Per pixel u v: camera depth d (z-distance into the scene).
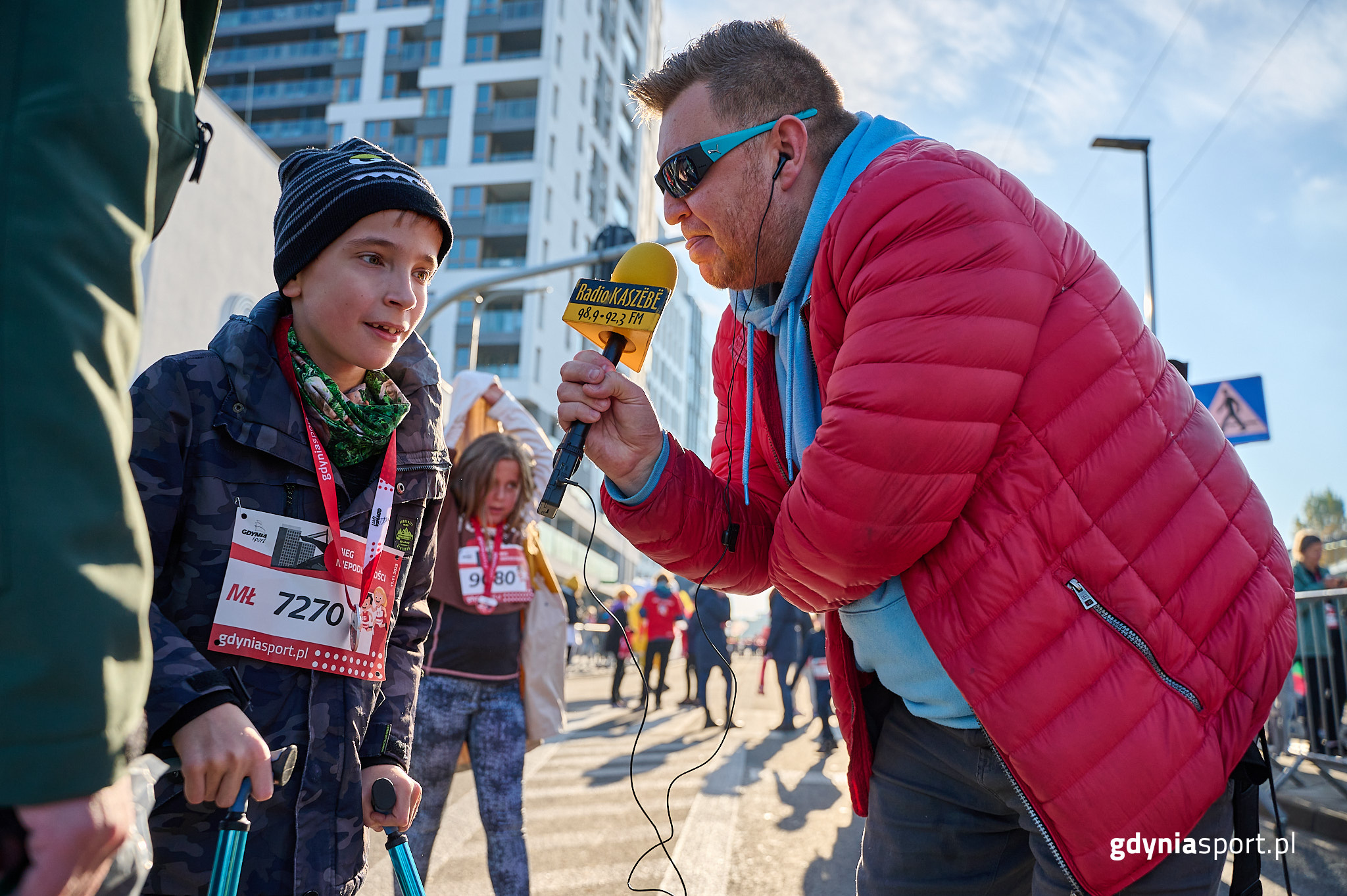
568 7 46.59
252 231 9.95
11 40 0.88
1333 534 10.02
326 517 1.50
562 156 45.59
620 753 7.00
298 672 1.44
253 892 1.33
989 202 1.47
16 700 0.76
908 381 1.40
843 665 1.78
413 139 45.75
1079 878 1.40
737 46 1.78
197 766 1.13
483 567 2.98
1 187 0.84
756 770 6.27
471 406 3.72
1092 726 1.38
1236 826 1.50
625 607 18.97
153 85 1.05
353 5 47.34
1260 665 1.45
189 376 1.40
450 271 42.91
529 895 2.81
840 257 1.56
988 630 1.44
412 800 1.55
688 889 3.47
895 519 1.42
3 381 0.80
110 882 0.88
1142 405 1.49
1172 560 1.42
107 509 0.84
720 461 2.17
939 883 1.68
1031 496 1.44
